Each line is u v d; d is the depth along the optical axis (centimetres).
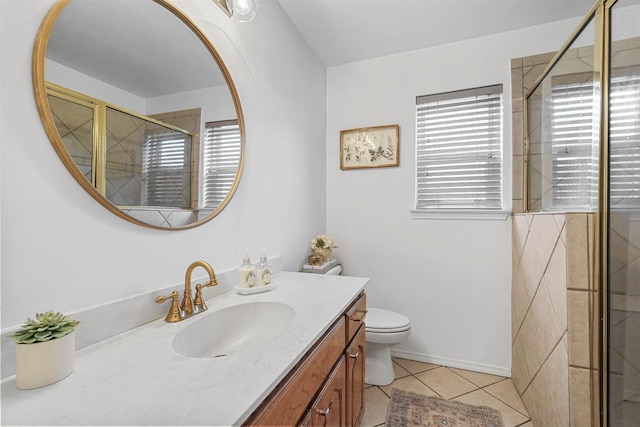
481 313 210
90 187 78
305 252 214
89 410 51
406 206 230
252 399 54
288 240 189
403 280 231
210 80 122
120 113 87
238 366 67
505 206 206
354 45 223
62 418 50
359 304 137
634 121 100
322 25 199
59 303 72
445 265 219
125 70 89
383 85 238
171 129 105
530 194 192
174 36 106
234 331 109
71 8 75
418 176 233
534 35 199
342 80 251
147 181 95
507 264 204
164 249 102
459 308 215
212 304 112
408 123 231
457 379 198
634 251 101
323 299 118
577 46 135
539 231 152
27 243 67
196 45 116
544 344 143
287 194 188
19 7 66
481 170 215
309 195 221
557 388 129
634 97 100
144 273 95
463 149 220
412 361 224
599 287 113
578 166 133
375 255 239
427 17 190
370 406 169
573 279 120
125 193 88
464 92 217
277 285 141
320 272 199
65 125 73
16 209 65
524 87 199
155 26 99
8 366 62
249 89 150
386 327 179
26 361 58
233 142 136
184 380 61
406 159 231
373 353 194
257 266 155
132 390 57
